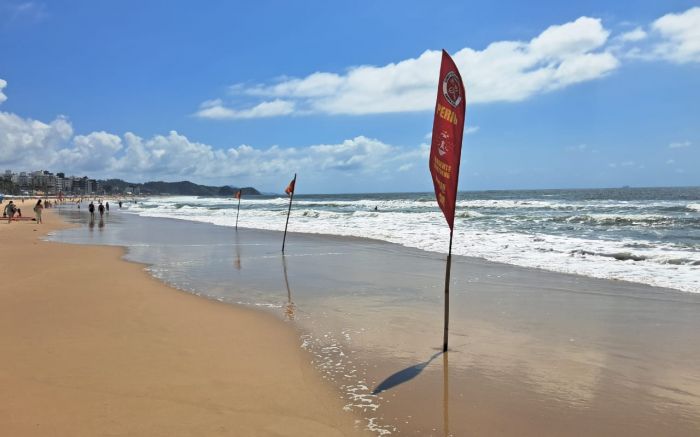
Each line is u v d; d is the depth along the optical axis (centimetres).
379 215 3469
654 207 3803
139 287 955
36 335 612
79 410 395
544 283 979
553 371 500
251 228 2647
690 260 1164
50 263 1288
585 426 382
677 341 600
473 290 920
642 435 368
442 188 531
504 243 1631
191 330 648
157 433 359
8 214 3547
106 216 4419
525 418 395
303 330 652
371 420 388
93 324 670
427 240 1798
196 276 1102
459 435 366
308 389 450
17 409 395
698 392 448
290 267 1234
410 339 611
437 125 518
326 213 3797
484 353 556
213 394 435
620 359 536
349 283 1006
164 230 2597
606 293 879
